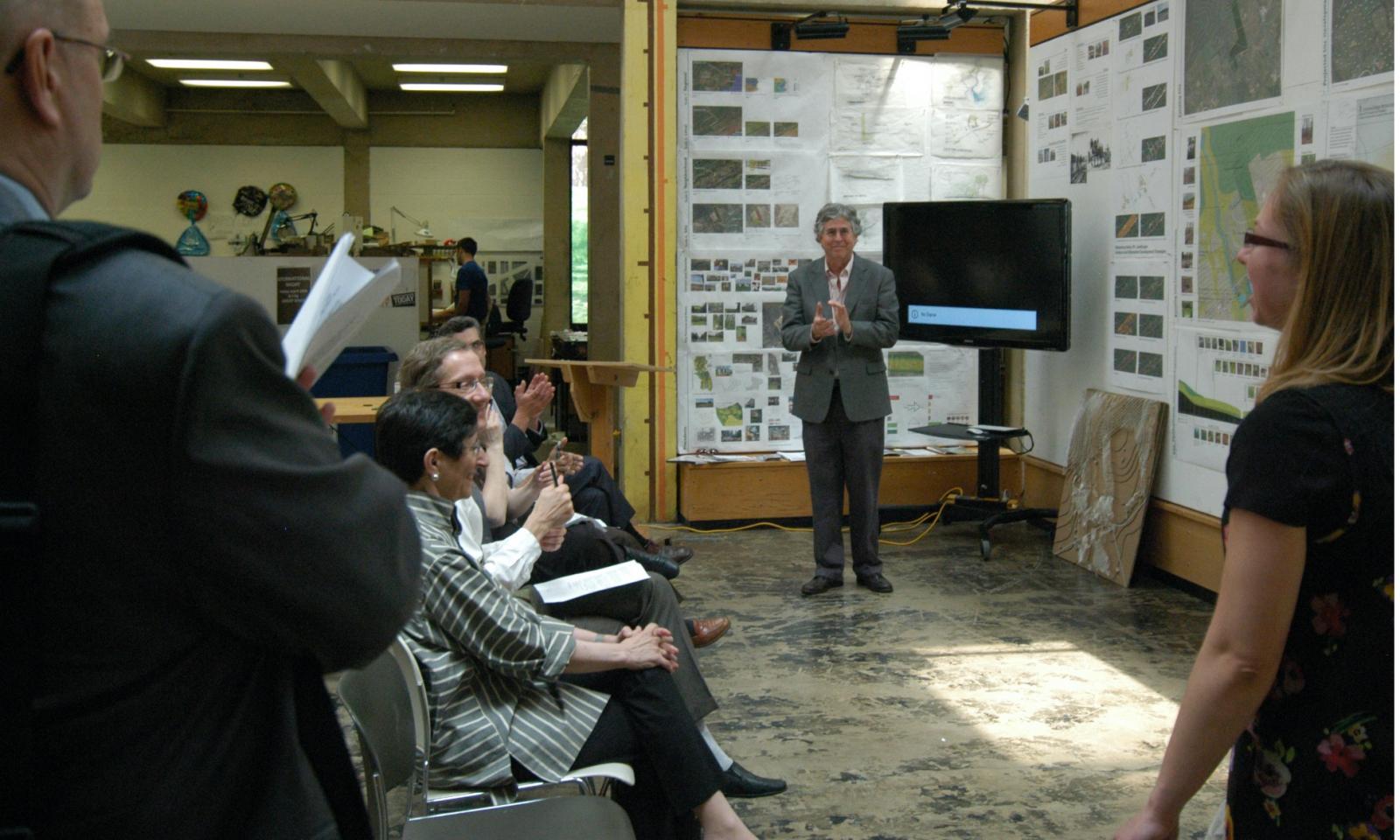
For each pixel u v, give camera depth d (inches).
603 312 346.9
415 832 72.7
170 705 32.9
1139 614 179.6
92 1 36.5
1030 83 235.1
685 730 90.4
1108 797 116.3
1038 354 240.5
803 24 237.1
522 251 548.4
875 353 189.9
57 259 32.3
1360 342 49.6
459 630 81.9
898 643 166.6
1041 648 163.6
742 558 217.6
